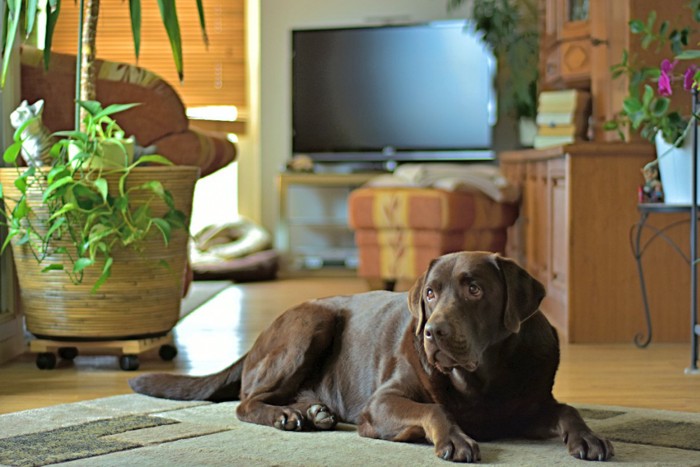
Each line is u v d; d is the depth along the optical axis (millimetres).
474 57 8047
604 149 4492
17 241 3713
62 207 3566
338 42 8195
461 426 2396
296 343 2703
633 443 2486
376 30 8148
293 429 2578
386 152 8195
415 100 8141
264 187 8391
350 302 2764
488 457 2279
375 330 2611
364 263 6559
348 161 8289
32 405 3123
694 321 3771
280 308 5789
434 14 8266
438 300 2260
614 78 4469
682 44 4266
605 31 4977
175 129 4684
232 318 5348
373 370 2570
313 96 8250
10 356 4047
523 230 6289
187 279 5574
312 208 8250
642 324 4547
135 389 3104
